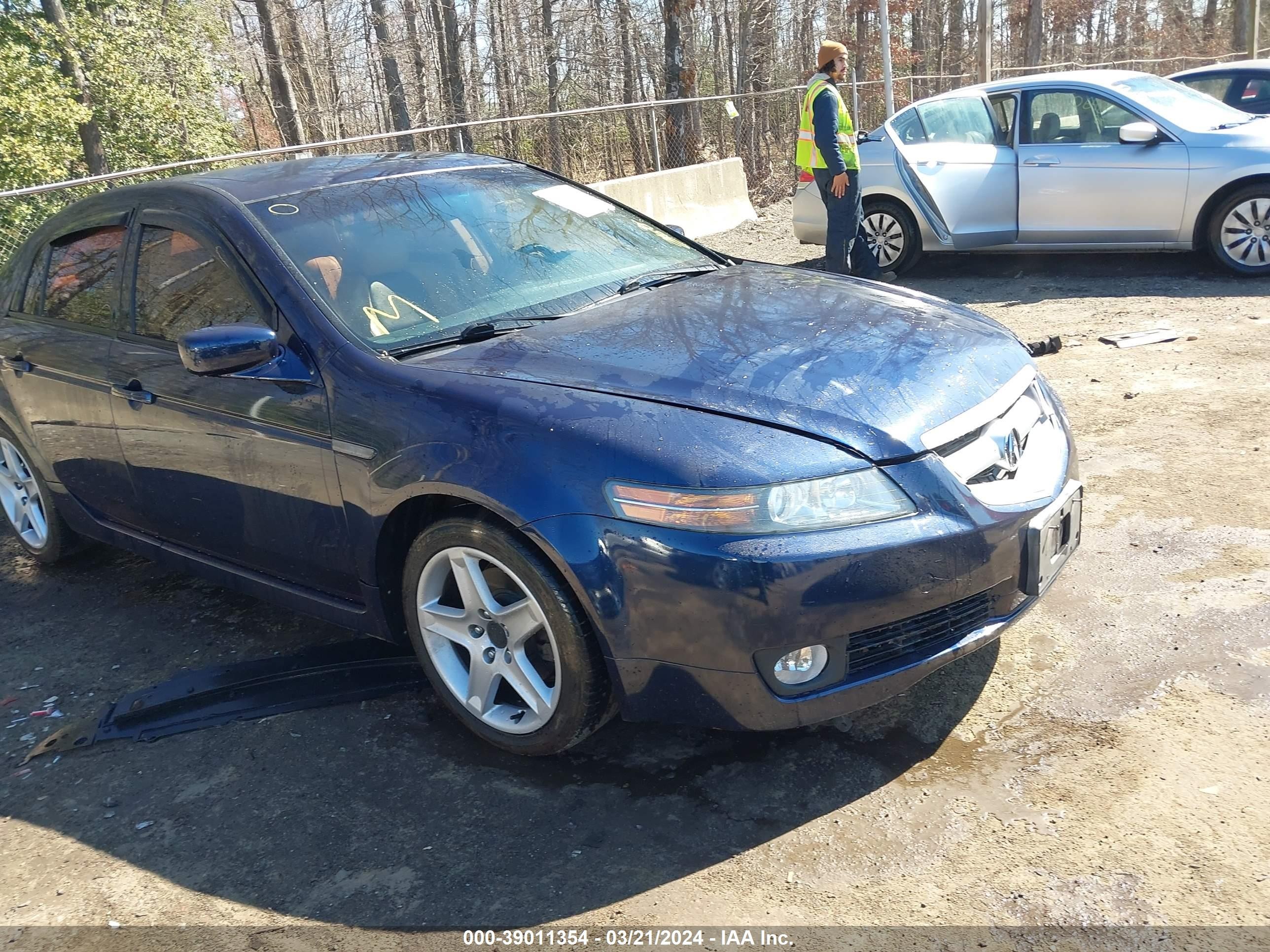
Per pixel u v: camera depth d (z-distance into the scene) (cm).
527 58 2805
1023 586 275
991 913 224
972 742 281
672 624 249
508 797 282
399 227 358
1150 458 453
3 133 1834
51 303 415
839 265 831
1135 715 284
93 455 396
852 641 251
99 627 418
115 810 297
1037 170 802
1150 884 226
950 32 3791
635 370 282
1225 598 335
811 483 247
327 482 308
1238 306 681
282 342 318
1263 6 3047
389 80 2619
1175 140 756
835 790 269
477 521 275
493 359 297
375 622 321
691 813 267
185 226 359
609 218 418
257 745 319
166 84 2208
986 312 748
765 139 1666
